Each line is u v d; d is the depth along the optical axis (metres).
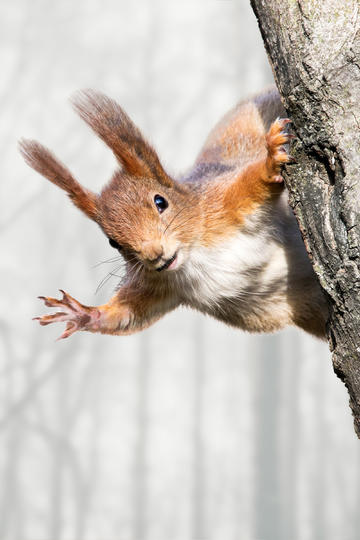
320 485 36.22
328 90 3.38
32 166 4.59
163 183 4.45
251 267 4.43
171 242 4.33
